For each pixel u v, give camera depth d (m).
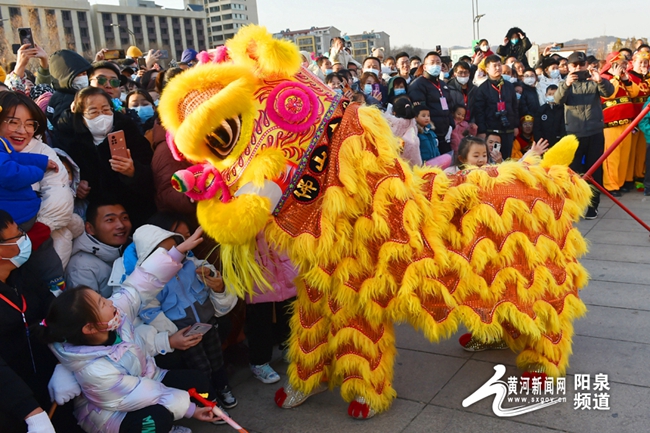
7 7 62.44
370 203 2.47
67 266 3.04
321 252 2.43
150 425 2.48
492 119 7.05
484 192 2.67
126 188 3.31
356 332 2.66
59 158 3.02
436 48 9.19
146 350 2.77
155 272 2.75
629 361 3.28
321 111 2.44
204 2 96.75
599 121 6.98
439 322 2.60
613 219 6.38
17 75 4.15
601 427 2.67
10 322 2.46
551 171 2.85
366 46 82.06
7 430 2.35
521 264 2.71
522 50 10.87
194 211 3.16
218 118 2.19
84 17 77.00
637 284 4.42
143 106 4.50
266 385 3.34
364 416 2.85
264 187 2.33
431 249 2.56
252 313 3.27
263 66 2.37
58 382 2.49
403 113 5.02
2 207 2.58
